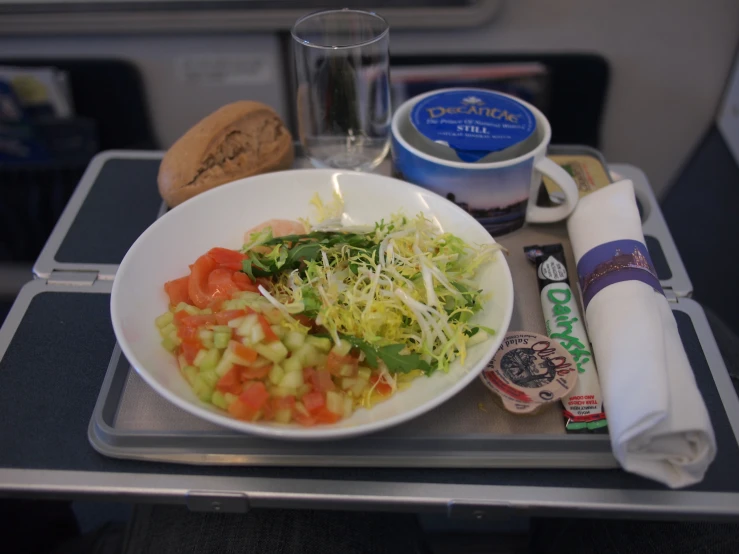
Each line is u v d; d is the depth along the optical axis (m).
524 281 0.86
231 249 0.86
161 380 0.66
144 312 0.74
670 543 0.79
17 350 0.79
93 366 0.77
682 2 1.55
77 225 0.97
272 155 0.96
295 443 0.68
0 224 1.68
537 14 1.58
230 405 0.64
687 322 0.83
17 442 0.69
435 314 0.73
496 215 0.89
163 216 0.82
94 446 0.68
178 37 1.62
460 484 0.67
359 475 0.67
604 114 1.77
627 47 1.64
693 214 1.68
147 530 0.85
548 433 0.68
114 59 1.64
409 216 0.87
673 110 1.75
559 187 0.94
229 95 1.73
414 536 0.90
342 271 0.79
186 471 0.67
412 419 0.66
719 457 0.69
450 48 1.64
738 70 1.62
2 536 0.93
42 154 1.70
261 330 0.66
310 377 0.67
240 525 0.83
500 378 0.71
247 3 1.55
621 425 0.63
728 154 1.71
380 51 0.94
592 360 0.74
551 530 0.94
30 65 1.62
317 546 0.82
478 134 0.87
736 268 1.50
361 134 1.03
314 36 1.02
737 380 0.92
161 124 1.79
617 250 0.80
